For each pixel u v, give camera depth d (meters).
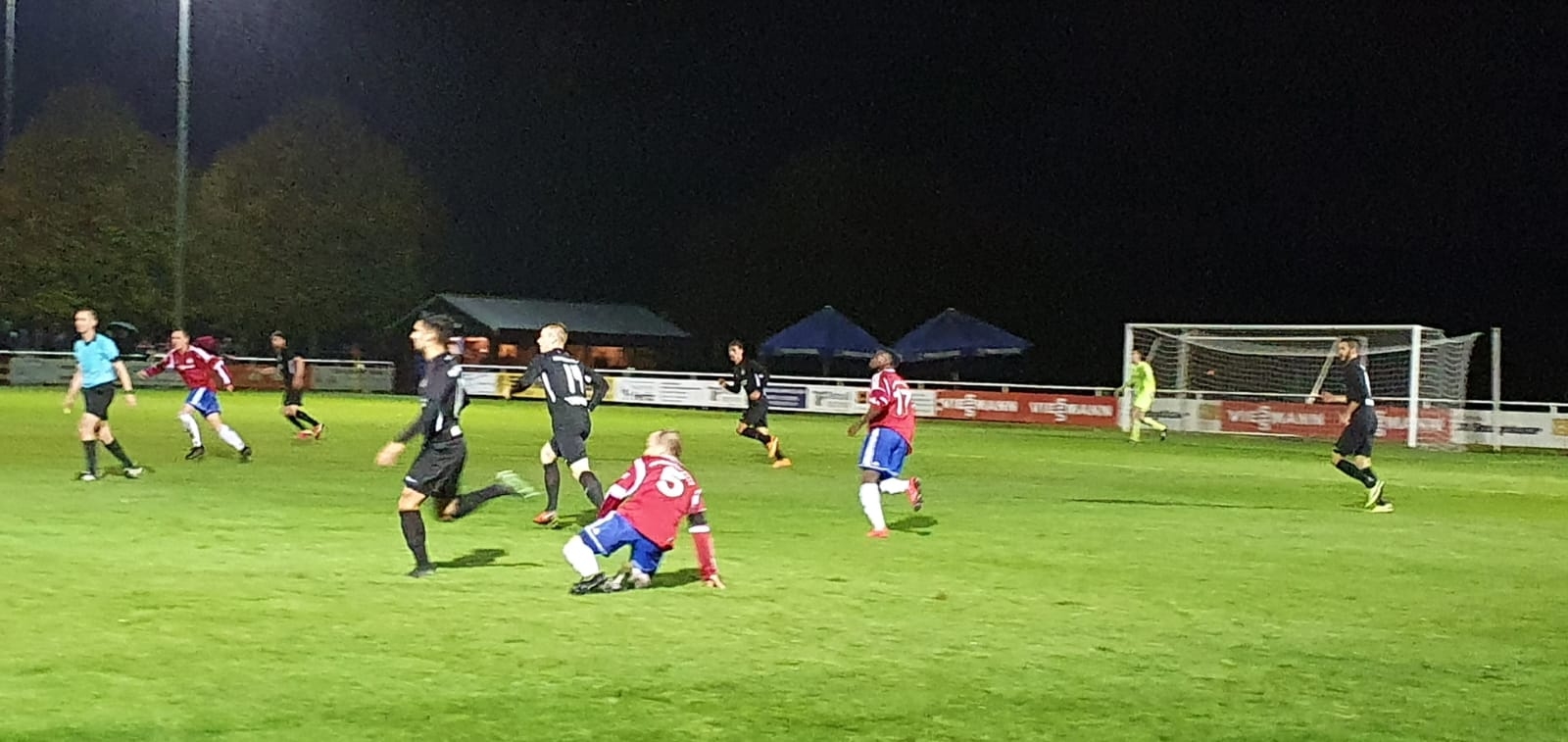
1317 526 14.90
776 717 6.93
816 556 12.00
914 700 7.32
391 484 16.66
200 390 19.50
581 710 6.98
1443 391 34.06
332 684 7.33
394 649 8.11
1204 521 15.09
